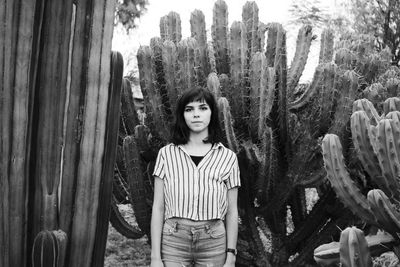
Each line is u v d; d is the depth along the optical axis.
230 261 3.01
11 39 2.64
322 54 4.76
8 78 2.65
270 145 3.78
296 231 4.45
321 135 4.02
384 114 3.39
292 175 4.07
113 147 2.99
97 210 2.92
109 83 2.90
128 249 6.25
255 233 4.31
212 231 2.93
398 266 3.37
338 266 3.38
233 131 3.74
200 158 3.00
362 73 4.38
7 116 2.67
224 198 3.00
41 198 2.80
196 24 4.40
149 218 4.13
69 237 2.87
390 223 2.81
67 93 2.84
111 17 2.86
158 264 2.95
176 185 2.93
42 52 2.77
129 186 3.97
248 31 4.23
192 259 2.95
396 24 8.62
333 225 4.27
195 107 2.98
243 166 4.01
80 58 2.82
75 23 2.81
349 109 3.80
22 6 2.64
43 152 2.79
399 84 4.04
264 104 3.78
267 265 4.32
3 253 2.72
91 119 2.84
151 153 4.20
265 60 3.77
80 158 2.84
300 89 5.02
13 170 2.70
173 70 3.87
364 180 4.00
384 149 2.84
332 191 4.18
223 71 4.31
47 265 2.70
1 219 2.70
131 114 4.36
